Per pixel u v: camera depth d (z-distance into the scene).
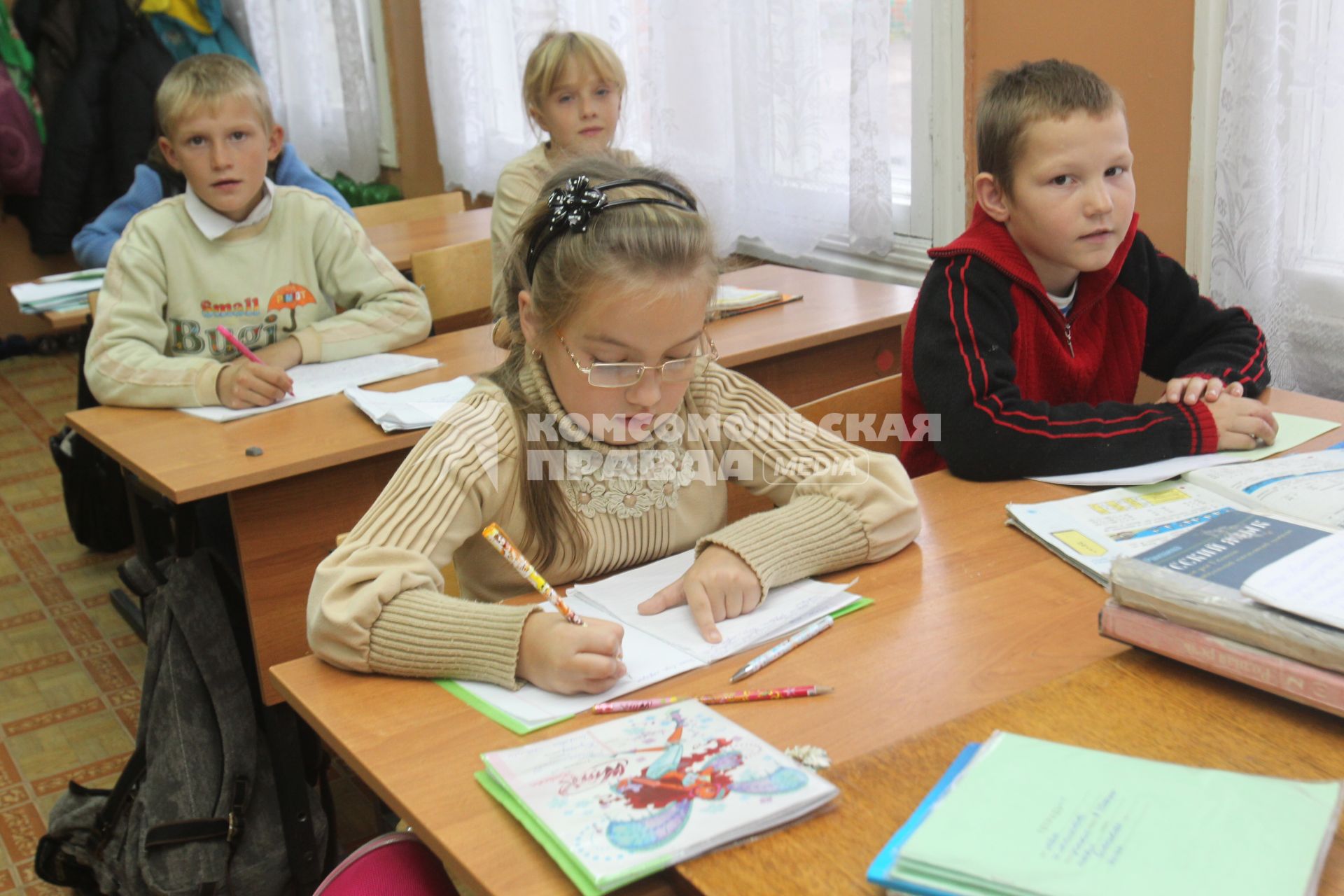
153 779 1.67
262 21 5.20
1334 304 1.93
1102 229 1.46
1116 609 0.94
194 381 1.95
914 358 1.50
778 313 2.37
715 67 3.01
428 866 0.99
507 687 0.97
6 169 4.95
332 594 1.04
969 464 1.40
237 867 1.63
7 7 4.94
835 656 0.99
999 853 0.65
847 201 2.93
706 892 0.68
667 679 0.97
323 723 0.95
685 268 1.06
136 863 1.63
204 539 2.11
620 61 2.73
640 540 1.25
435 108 4.41
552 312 1.10
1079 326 1.62
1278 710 0.85
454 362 2.17
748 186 3.03
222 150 2.17
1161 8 2.14
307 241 2.33
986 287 1.50
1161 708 0.86
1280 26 1.82
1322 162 1.88
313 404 1.96
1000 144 1.49
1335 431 1.43
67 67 4.90
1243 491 1.23
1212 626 0.88
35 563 3.09
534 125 3.11
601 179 1.13
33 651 2.63
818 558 1.13
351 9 4.84
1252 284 1.93
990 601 1.07
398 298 2.32
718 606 1.07
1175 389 1.49
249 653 1.84
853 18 2.66
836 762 0.82
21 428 4.20
